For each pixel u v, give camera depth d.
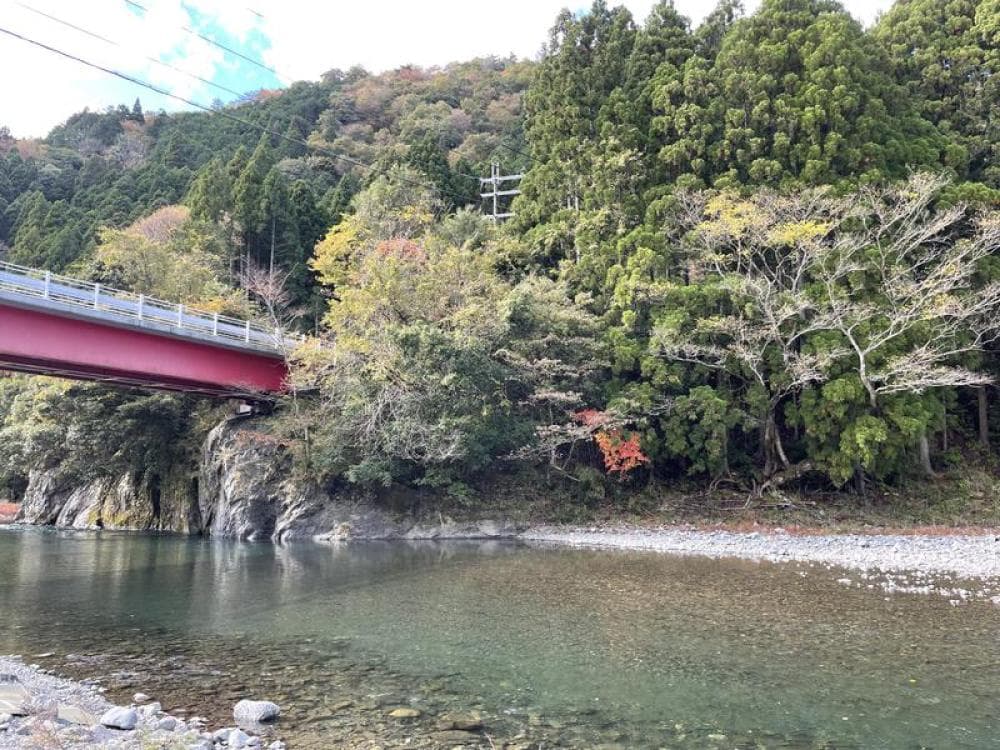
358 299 30.33
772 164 31.22
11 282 23.34
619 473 31.31
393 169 46.06
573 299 33.94
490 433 28.48
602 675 9.95
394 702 8.82
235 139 80.62
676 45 38.53
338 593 16.30
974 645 11.37
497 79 98.62
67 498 39.12
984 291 26.75
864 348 26.98
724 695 9.10
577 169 38.06
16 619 13.62
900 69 37.91
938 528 25.95
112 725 7.75
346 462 28.81
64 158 84.12
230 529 29.38
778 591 16.03
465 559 22.08
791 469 29.09
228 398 33.59
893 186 28.77
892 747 7.46
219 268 45.34
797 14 34.09
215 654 11.08
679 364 29.50
